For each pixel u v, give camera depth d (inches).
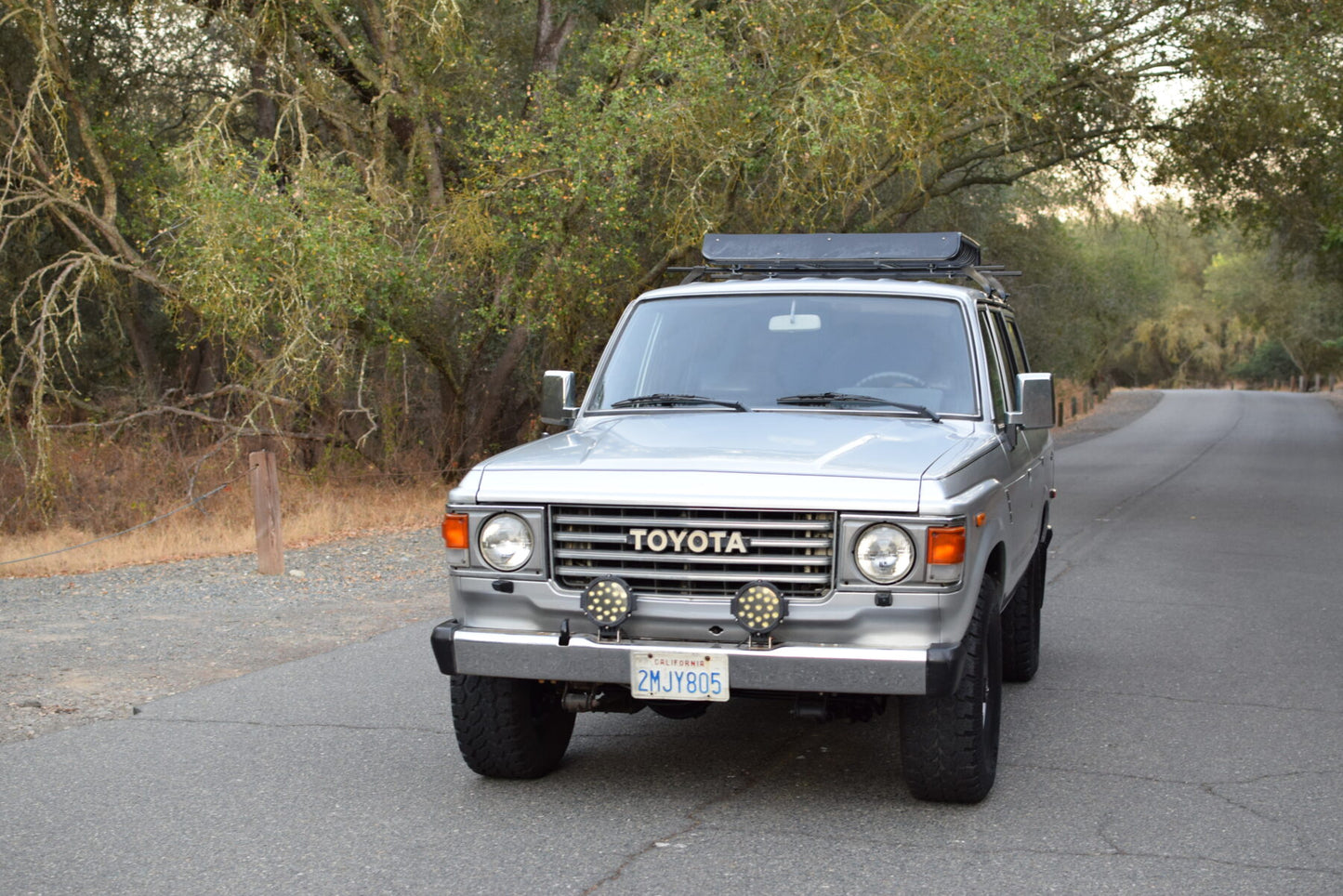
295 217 612.1
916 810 204.2
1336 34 809.5
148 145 778.8
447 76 785.6
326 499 720.3
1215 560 508.4
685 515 191.0
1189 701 279.9
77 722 261.7
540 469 200.4
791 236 274.1
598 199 657.0
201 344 980.6
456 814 202.2
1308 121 845.8
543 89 706.2
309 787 216.7
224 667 314.8
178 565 505.4
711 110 649.0
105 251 856.9
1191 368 4224.9
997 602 215.0
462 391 832.3
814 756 236.4
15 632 363.6
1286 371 3809.1
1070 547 545.3
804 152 644.7
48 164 807.1
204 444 821.9
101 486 721.0
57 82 754.2
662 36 657.0
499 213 694.5
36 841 190.2
